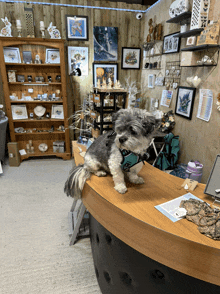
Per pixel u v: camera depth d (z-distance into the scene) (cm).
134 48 416
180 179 147
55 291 164
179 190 133
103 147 136
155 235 100
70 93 421
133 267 123
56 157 437
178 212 107
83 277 177
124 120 113
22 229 230
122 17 397
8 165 393
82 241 216
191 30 242
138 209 111
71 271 182
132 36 412
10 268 182
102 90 238
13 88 394
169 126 323
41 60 377
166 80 340
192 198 122
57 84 403
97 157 140
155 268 112
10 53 367
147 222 101
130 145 111
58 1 370
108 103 267
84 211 195
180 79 304
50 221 244
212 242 90
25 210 262
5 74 361
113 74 423
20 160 405
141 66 431
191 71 277
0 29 366
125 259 126
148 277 119
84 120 327
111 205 116
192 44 249
